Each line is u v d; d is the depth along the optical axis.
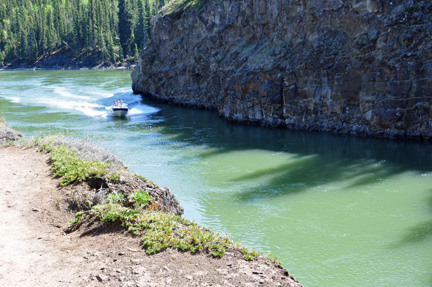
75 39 180.62
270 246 16.45
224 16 50.88
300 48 39.41
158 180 24.88
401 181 23.66
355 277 14.16
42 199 14.38
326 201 21.09
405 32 32.53
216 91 51.25
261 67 41.19
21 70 175.38
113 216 11.77
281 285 8.81
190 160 29.31
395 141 32.75
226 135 37.47
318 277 14.18
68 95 67.38
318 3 38.00
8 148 22.62
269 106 40.44
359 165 26.97
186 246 10.25
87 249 10.56
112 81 92.75
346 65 35.91
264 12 43.97
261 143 34.00
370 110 34.53
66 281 8.98
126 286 8.66
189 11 57.47
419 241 16.64
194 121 45.00
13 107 55.31
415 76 32.25
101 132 39.31
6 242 11.05
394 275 14.25
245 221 18.84
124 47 176.50
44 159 19.81
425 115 32.16
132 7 182.12
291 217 19.23
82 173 15.90
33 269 9.58
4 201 14.17
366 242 16.69
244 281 8.88
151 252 10.09
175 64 59.91
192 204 21.00
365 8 34.91
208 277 9.01
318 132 37.28
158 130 40.28
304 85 38.22
